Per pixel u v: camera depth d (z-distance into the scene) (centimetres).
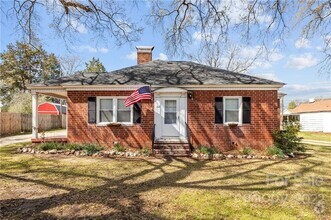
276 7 871
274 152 1202
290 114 3975
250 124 1297
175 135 1315
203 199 587
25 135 2177
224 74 1425
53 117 3167
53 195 613
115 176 809
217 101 1308
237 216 487
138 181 750
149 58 1708
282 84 1283
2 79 3984
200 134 1304
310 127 3597
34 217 479
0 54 3934
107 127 1315
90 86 1302
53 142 1305
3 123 2152
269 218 478
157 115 1320
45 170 884
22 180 750
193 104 1314
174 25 1035
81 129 1312
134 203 558
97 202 564
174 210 518
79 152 1207
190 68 1520
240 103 1302
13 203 555
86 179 767
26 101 3462
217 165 1001
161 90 1291
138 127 1315
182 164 1015
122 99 1324
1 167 927
